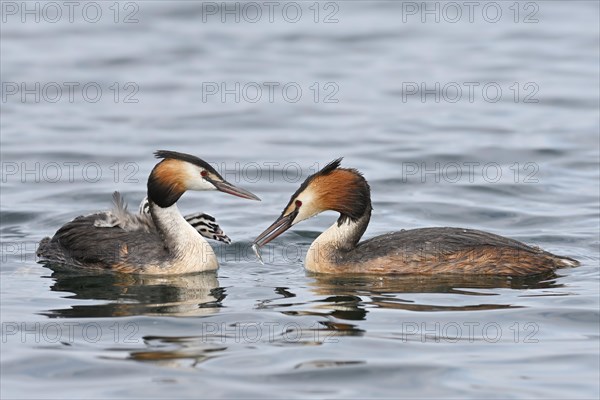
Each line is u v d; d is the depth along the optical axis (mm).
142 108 25219
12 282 14203
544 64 28438
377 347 11297
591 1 35188
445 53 29688
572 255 15305
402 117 24297
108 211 15672
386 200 18578
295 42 30969
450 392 10156
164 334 11797
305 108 25188
